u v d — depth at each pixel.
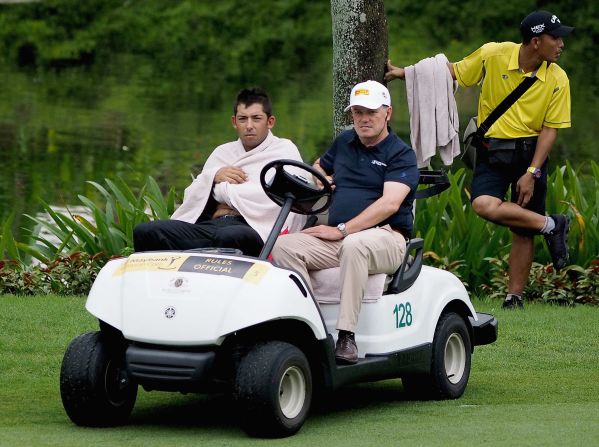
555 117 28.39
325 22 133.38
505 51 28.28
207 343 17.34
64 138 74.56
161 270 17.98
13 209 48.31
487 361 24.59
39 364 23.45
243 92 22.62
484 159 29.14
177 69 119.44
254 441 17.27
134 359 17.64
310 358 18.62
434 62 27.75
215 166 22.66
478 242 33.34
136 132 78.00
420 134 27.77
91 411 18.22
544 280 31.91
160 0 137.25
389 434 17.64
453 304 21.73
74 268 32.34
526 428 17.75
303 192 19.31
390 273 19.89
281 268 18.11
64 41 131.62
